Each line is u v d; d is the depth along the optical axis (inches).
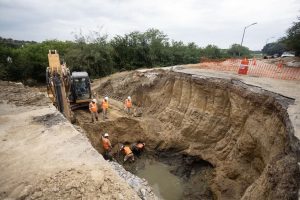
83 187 219.8
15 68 1184.8
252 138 397.4
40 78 1246.9
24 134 311.4
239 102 460.1
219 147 496.7
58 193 212.5
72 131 322.7
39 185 220.2
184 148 572.7
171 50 1449.3
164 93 705.6
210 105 547.2
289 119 296.7
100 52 1187.3
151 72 835.4
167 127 629.9
